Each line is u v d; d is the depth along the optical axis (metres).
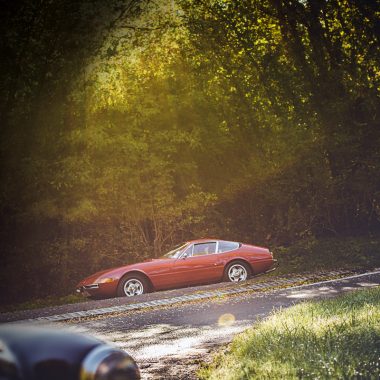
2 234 21.12
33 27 19.30
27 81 19.47
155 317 12.30
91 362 3.88
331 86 24.59
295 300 13.12
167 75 22.97
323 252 23.42
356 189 24.80
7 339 4.00
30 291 21.59
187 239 23.86
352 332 7.59
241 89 24.62
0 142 19.77
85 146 20.95
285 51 25.36
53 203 20.55
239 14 24.89
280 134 23.88
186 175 23.11
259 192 24.28
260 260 18.12
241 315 11.71
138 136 21.88
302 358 6.63
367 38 24.59
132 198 21.14
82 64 19.69
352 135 24.03
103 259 22.22
